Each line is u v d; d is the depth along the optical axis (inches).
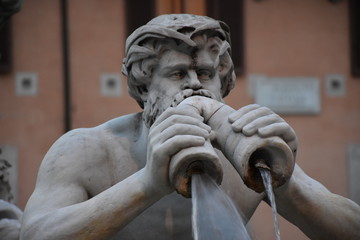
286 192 190.9
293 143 172.9
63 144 197.0
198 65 188.4
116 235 196.4
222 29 192.7
